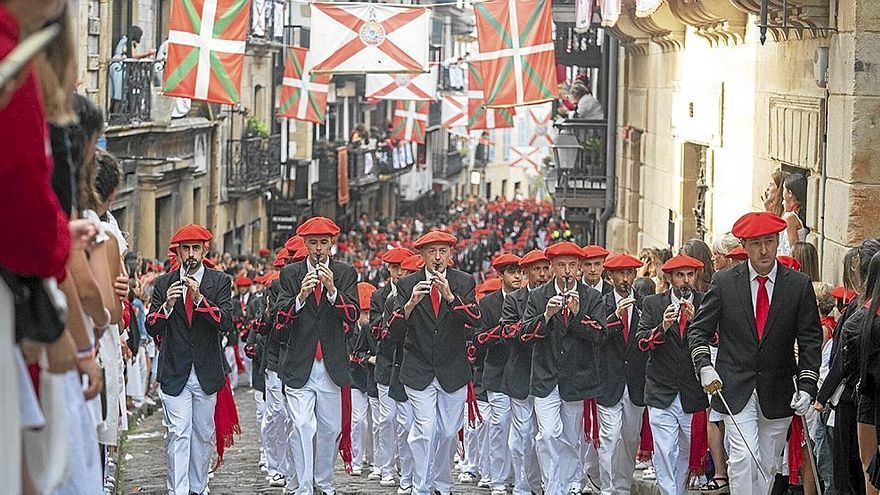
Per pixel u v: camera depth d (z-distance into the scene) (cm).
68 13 955
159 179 7712
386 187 15838
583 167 7219
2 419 891
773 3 3428
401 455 3372
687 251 3041
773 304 2383
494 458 3450
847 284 2400
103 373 1568
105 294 1519
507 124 7500
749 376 2386
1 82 777
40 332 933
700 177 5288
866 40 3175
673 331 2889
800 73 3694
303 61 7188
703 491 3108
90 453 1260
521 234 13612
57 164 1130
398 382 3331
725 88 4662
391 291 3638
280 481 3528
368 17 4806
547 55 4575
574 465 3169
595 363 3108
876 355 2086
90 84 6638
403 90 7831
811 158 3575
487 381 3416
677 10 4653
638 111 6388
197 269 3084
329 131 13212
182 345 3055
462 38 17975
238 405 6134
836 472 2327
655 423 2919
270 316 3434
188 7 4281
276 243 11294
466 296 3148
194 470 3152
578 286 3098
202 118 8856
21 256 890
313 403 3138
